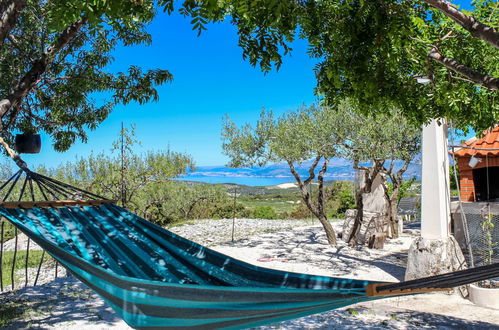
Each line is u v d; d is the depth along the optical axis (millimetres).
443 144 9359
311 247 14273
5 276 11234
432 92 5027
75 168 14422
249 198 41719
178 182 20266
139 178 13945
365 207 14898
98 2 2469
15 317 6656
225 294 3188
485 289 8008
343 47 4281
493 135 12078
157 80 8719
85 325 6250
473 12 4871
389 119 10977
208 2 2541
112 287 3098
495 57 5250
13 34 7434
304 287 4113
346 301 3332
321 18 4207
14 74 7426
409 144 11766
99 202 5188
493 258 10180
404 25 3736
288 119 13594
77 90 8656
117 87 8750
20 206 4379
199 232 18328
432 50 4820
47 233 3941
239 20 3869
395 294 3254
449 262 8953
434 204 9266
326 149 12172
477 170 14016
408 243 14789
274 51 3736
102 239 4281
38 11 7250
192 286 3133
